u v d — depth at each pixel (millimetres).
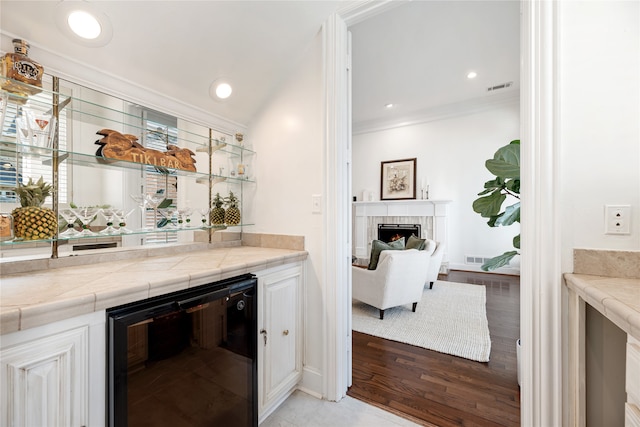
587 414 961
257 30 1534
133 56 1348
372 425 1398
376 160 5664
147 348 896
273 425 1397
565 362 1007
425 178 5176
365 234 5719
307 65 1719
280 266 1520
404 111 5152
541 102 1027
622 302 678
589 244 985
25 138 1063
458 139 4902
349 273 1743
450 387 1698
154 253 1507
